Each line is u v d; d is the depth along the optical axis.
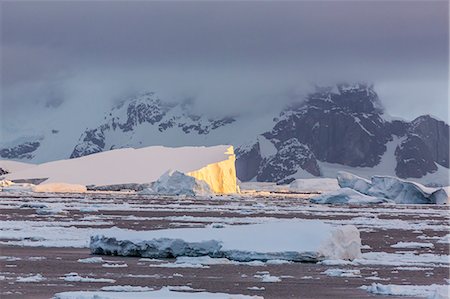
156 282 55.44
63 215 140.62
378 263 68.44
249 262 65.75
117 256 70.75
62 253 72.81
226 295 47.41
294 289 53.09
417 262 70.12
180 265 64.12
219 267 63.25
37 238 87.00
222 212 162.50
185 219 130.62
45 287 51.94
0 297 47.62
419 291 52.09
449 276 61.28
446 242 92.94
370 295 50.97
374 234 104.69
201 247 68.75
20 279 55.56
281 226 70.69
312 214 160.88
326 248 67.88
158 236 70.25
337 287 54.12
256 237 68.94
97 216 138.75
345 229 70.50
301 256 66.88
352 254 70.69
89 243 80.88
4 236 88.31
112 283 54.66
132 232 72.81
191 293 48.19
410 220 144.00
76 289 51.16
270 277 57.59
